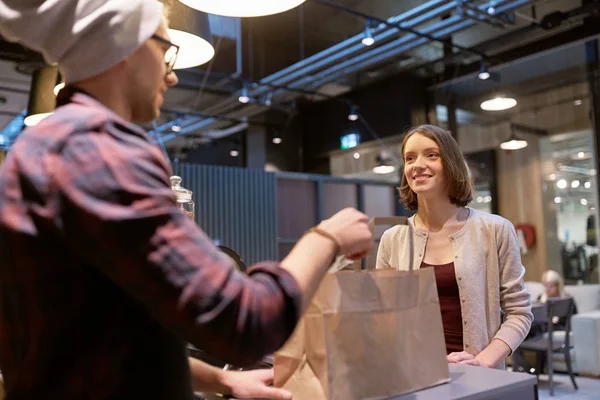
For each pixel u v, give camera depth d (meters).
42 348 0.67
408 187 2.03
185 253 0.64
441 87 7.30
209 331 0.62
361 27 6.02
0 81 5.84
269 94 7.51
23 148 0.70
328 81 7.12
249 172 7.72
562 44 5.64
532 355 5.62
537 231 7.78
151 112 0.85
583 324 5.47
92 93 0.77
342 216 0.83
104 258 0.63
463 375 1.11
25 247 0.66
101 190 0.63
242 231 7.55
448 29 5.48
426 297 1.06
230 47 6.00
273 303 0.68
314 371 0.94
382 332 0.98
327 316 0.94
